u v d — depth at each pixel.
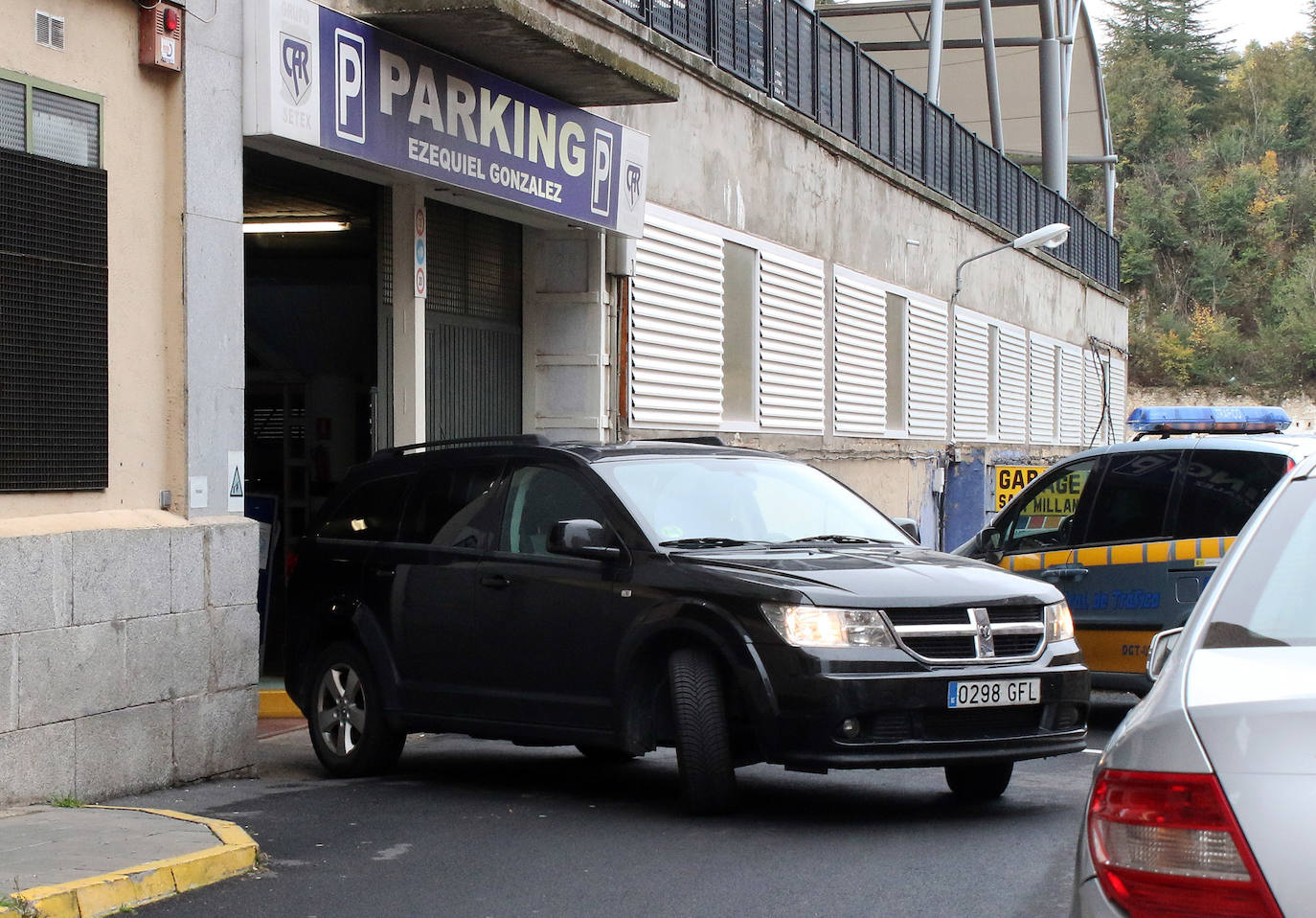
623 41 14.85
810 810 7.87
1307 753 2.70
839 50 21.39
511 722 8.30
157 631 8.66
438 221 13.41
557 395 14.76
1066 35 39.62
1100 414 41.09
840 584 7.27
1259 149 94.00
